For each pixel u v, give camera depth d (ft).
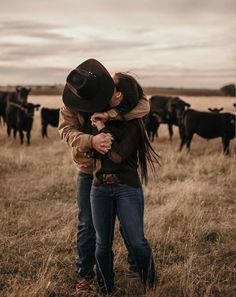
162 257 17.08
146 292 13.33
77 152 13.65
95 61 12.71
